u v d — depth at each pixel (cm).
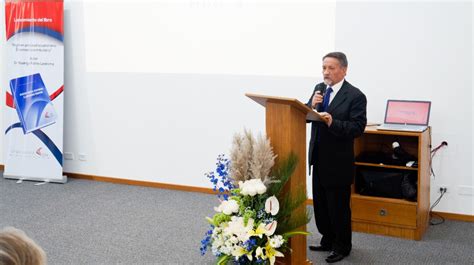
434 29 452
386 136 456
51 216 477
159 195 552
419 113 437
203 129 556
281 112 256
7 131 620
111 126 599
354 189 440
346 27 482
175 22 552
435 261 371
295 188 259
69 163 628
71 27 600
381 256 380
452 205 464
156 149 582
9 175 620
